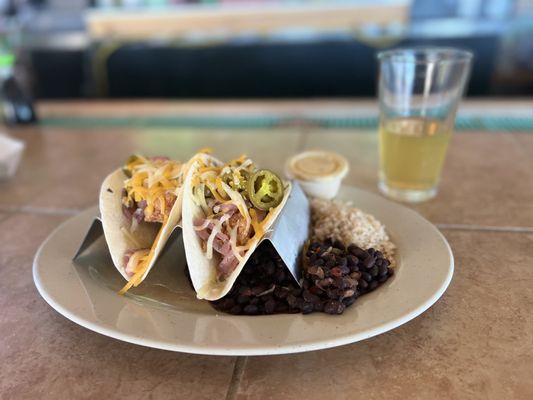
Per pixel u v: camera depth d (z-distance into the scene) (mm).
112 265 304
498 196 414
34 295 286
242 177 292
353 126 660
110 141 621
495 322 249
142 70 1105
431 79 381
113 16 1058
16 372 225
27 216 402
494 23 967
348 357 227
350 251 285
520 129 622
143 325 230
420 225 323
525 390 205
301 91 1089
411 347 233
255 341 215
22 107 712
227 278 275
